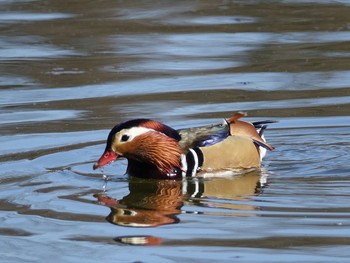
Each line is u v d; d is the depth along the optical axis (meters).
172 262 10.25
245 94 17.23
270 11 23.22
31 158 14.27
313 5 23.73
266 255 10.34
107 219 11.74
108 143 13.84
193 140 14.09
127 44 20.59
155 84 17.89
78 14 23.23
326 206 11.91
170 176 13.84
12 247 10.88
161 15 23.02
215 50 20.00
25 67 19.05
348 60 19.08
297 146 14.92
